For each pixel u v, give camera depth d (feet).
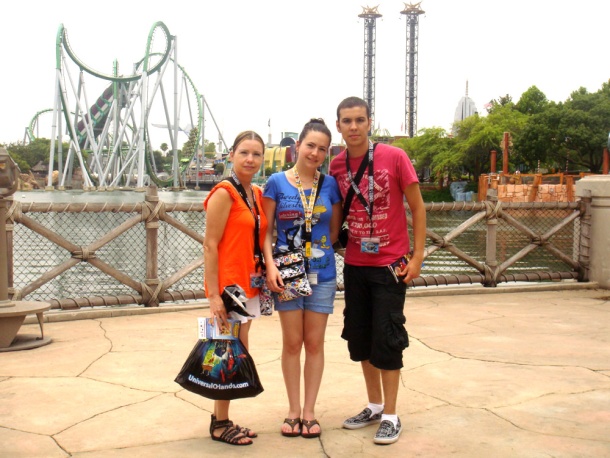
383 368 9.68
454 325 18.08
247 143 9.43
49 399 11.57
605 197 24.41
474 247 31.76
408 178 9.84
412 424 10.31
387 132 284.20
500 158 219.41
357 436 9.89
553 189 136.26
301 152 10.00
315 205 10.00
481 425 10.23
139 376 13.05
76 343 15.87
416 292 22.89
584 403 11.28
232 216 9.37
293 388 10.11
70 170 421.59
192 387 9.30
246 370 9.32
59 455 9.06
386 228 10.01
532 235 24.82
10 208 18.42
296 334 10.07
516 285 24.48
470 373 13.24
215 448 9.39
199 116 442.91
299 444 9.57
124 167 393.50
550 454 9.00
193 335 16.80
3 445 9.41
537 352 15.03
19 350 15.07
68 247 19.40
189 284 25.03
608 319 18.95
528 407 11.09
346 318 10.53
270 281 9.77
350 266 10.36
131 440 9.68
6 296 15.47
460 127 230.68
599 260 24.86
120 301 19.94
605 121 174.19
